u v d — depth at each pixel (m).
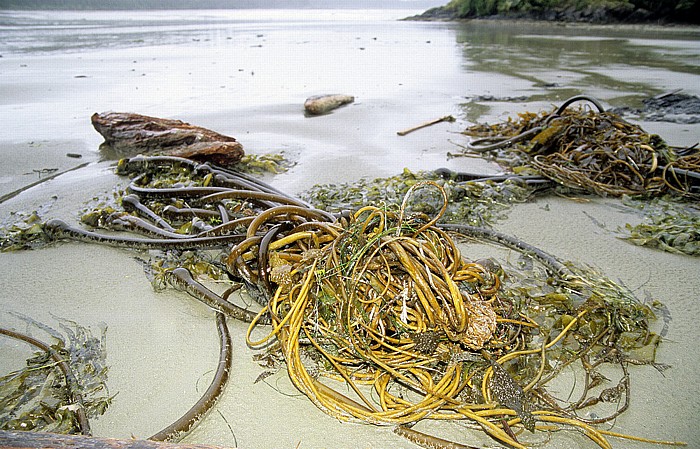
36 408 2.43
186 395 2.55
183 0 133.25
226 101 10.39
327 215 3.32
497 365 2.41
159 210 4.60
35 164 6.39
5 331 2.96
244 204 4.40
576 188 5.23
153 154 5.96
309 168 6.16
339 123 8.48
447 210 4.58
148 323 3.11
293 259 2.82
